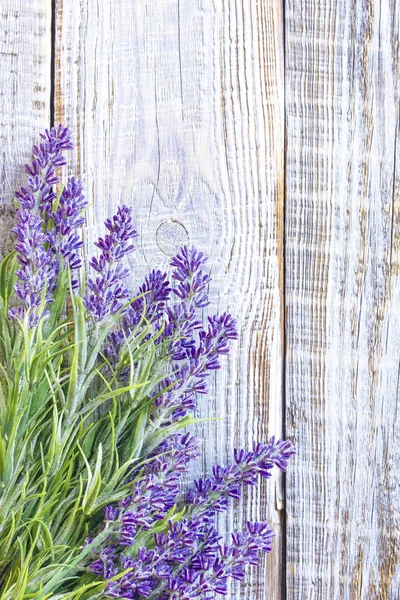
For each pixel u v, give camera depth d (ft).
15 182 2.34
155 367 2.18
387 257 2.41
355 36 2.42
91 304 2.12
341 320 2.40
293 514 2.38
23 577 1.98
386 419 2.40
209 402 2.35
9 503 2.02
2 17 2.35
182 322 2.18
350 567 2.37
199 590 2.07
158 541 2.06
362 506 2.39
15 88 2.35
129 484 2.08
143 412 2.14
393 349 2.41
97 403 2.09
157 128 2.38
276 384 2.38
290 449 2.20
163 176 2.38
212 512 2.20
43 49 2.37
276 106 2.40
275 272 2.39
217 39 2.39
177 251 2.37
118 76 2.38
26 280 2.08
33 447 2.09
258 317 2.38
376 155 2.42
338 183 2.41
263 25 2.41
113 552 2.04
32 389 2.07
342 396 2.39
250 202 2.39
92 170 2.37
